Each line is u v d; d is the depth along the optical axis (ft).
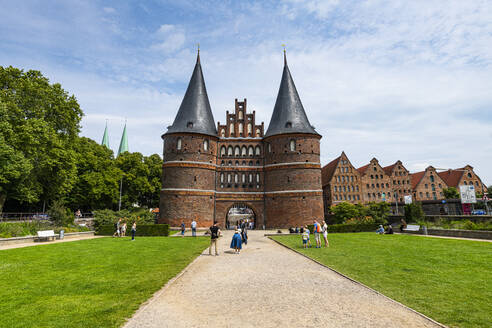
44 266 44.24
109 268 42.70
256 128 160.76
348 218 136.56
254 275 38.55
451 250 57.26
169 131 145.18
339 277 36.78
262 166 152.97
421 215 119.75
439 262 45.32
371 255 53.01
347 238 85.87
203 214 139.13
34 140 99.86
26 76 110.93
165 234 105.29
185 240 86.58
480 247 60.85
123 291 30.91
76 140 131.13
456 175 241.35
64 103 119.55
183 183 138.51
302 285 33.19
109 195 165.27
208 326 21.86
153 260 49.75
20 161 93.86
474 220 99.09
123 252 59.21
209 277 37.55
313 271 40.57
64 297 28.86
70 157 118.32
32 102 107.76
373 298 28.22
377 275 37.29
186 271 41.27
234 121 160.25
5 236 78.79
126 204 183.01
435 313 24.22
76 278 36.60
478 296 28.48
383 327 21.52
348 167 219.61
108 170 172.24
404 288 31.40
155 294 29.86
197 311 25.11
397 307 25.72
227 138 154.92
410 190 226.17
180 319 23.29
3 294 29.86
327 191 222.07
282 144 146.82
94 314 24.21
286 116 151.94
